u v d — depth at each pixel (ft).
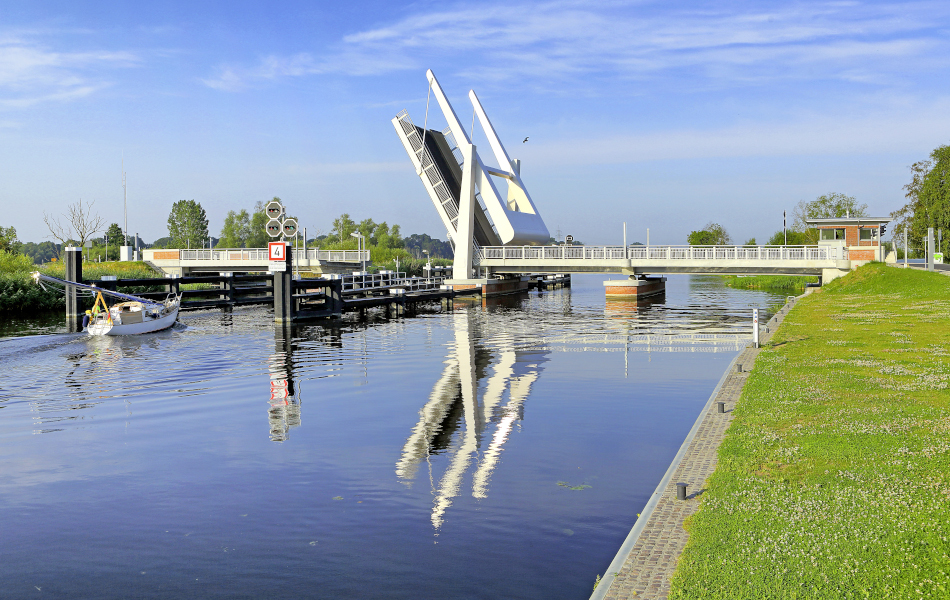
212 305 181.37
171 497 36.06
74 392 67.77
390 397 62.44
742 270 198.80
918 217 342.64
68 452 45.42
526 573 26.55
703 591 20.77
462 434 48.03
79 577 27.12
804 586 21.09
